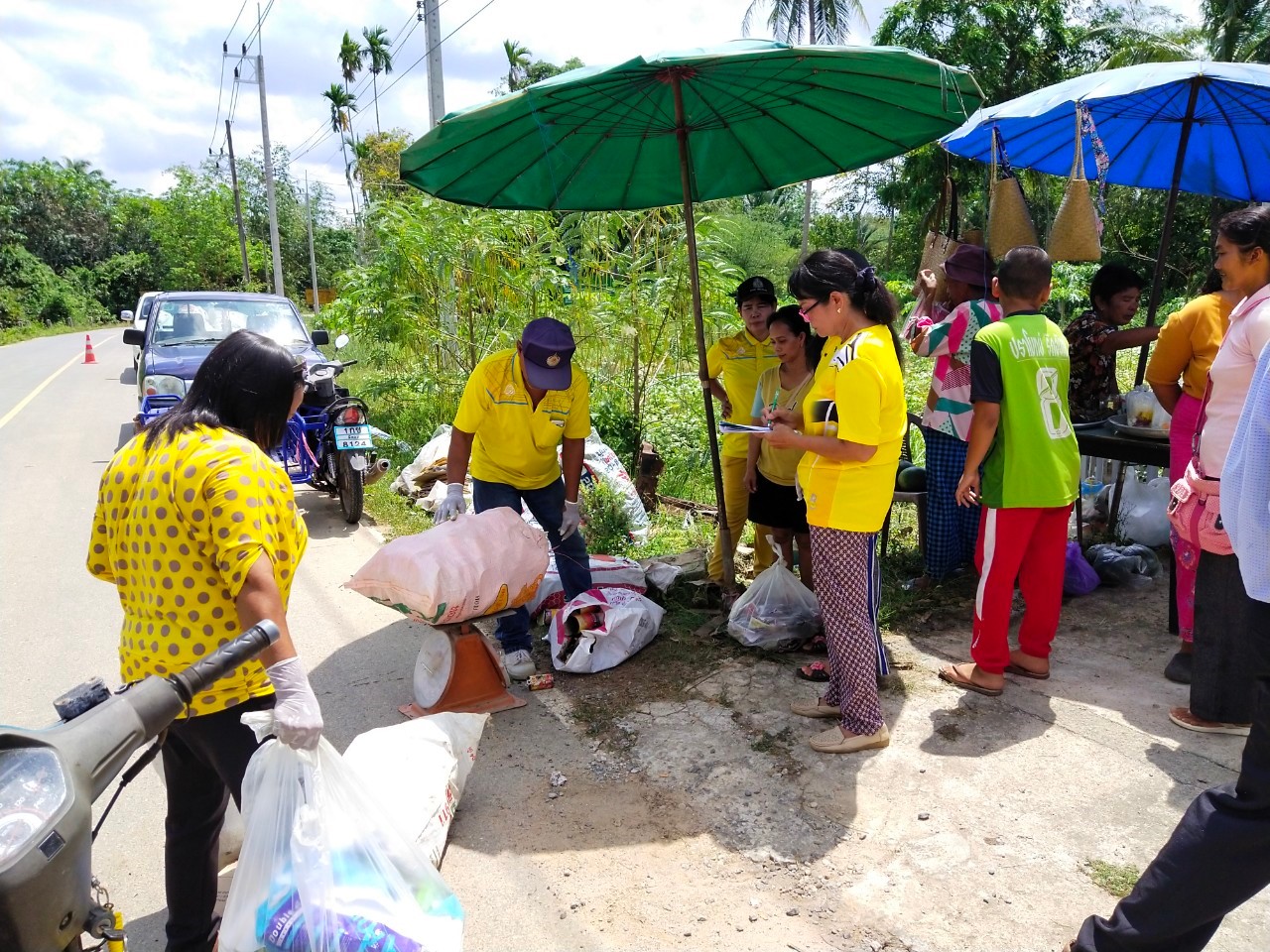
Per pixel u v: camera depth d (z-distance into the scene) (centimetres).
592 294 794
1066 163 564
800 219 3806
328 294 4259
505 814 305
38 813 124
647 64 298
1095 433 455
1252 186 541
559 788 319
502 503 412
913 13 2323
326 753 200
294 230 5122
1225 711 329
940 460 474
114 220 5972
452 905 212
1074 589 462
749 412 461
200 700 198
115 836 305
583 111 381
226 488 190
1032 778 309
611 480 617
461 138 370
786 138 437
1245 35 2011
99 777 137
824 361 312
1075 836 279
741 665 405
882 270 2850
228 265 3912
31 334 3844
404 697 397
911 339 482
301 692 188
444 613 350
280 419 214
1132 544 511
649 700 379
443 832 275
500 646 418
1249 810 190
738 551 548
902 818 292
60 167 5984
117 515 203
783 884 265
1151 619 438
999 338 340
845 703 328
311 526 676
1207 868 192
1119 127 521
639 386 778
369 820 204
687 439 804
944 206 525
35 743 130
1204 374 368
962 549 500
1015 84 2288
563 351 376
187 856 219
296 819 191
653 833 291
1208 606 325
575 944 245
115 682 421
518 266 852
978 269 449
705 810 302
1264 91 444
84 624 492
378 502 718
